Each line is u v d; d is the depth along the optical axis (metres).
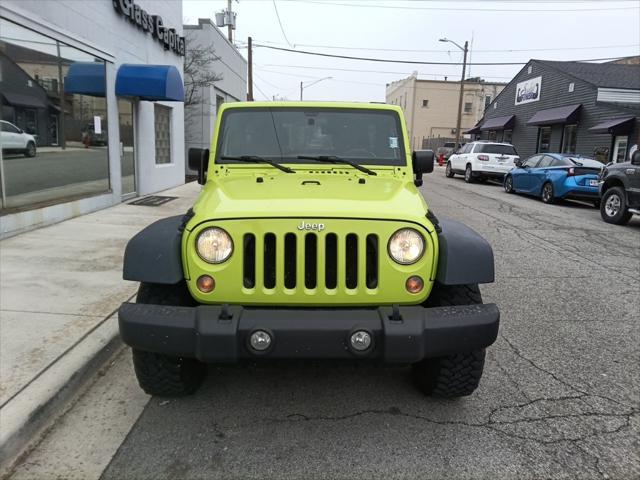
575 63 28.00
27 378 3.58
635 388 3.92
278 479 2.84
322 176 4.03
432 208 13.42
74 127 9.80
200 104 21.55
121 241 7.72
